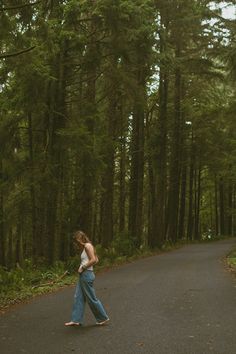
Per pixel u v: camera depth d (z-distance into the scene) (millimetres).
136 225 30938
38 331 8930
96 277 18156
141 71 26250
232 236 58188
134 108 27000
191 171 48562
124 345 7695
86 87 23359
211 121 40562
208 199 66188
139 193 31531
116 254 25562
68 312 10875
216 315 10016
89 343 7879
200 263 22500
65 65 19625
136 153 31203
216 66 31500
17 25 12453
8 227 21531
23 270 17562
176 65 28219
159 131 33406
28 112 18766
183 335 8305
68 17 17219
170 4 28359
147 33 19000
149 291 13664
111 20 17844
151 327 8977
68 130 18719
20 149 20047
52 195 19500
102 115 23484
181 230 45375
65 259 22203
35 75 16219
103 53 20312
